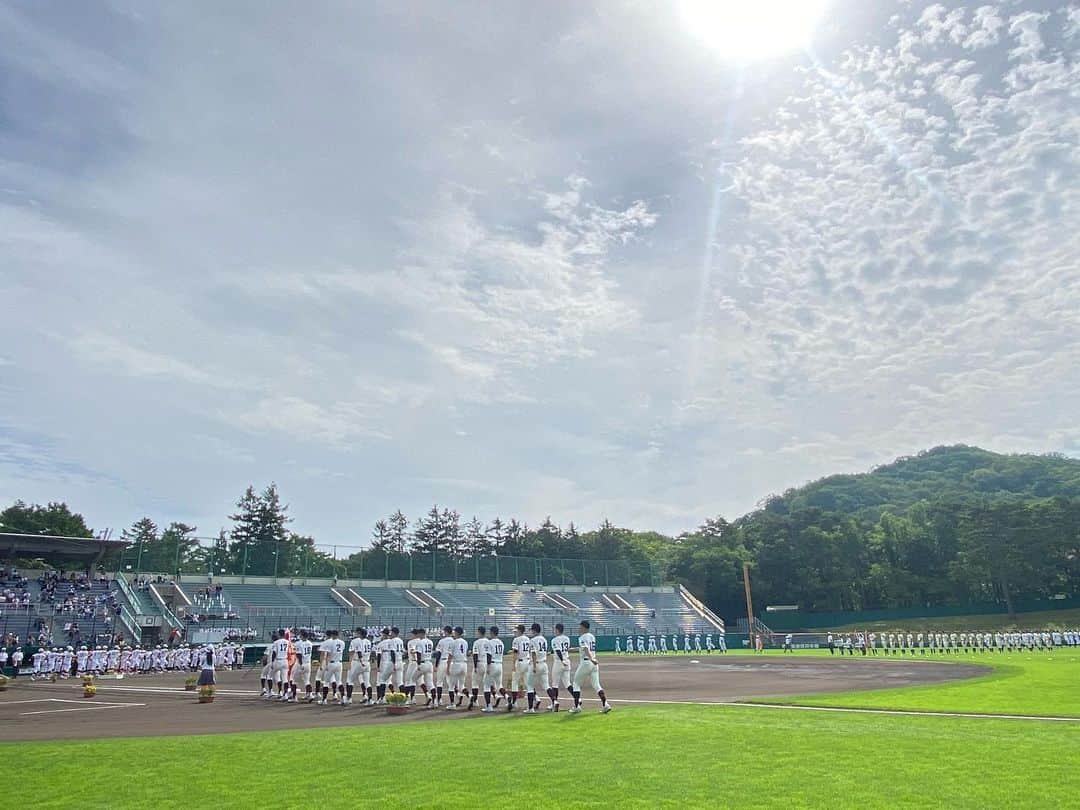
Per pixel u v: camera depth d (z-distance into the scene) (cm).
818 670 4322
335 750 1515
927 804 1025
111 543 6188
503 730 1803
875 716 2027
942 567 12556
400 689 2612
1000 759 1343
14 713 2395
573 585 9562
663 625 8981
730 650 8031
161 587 6494
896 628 11031
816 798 1062
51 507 9575
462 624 7581
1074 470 19400
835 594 12156
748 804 1033
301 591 7356
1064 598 12094
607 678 3728
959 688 3009
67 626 5378
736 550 12219
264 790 1158
